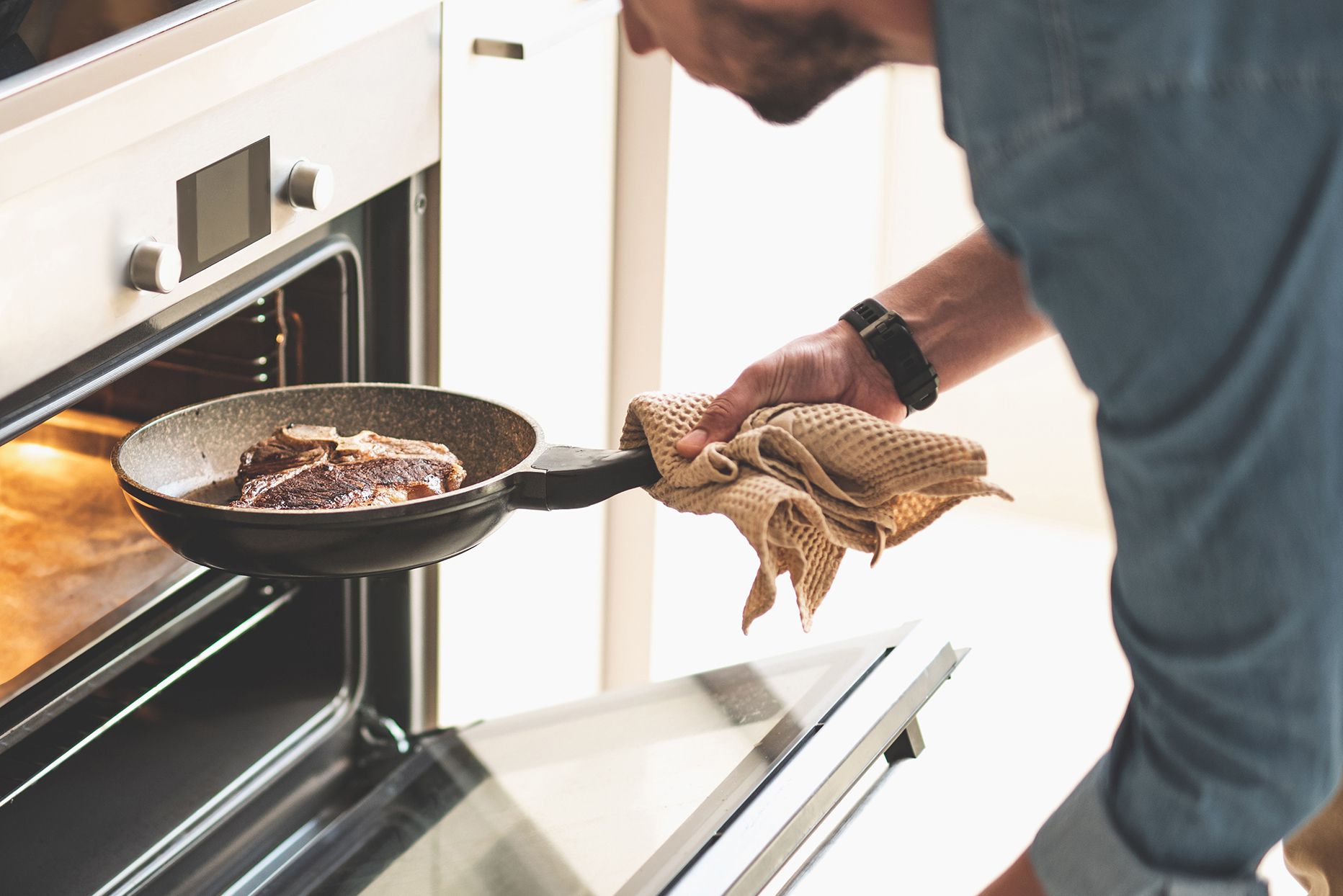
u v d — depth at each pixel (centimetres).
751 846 196
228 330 229
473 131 235
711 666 319
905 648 214
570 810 207
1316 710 168
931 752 353
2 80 186
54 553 221
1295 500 164
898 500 202
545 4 242
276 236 208
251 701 237
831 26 177
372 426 214
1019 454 467
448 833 209
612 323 282
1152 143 162
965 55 168
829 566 199
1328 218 162
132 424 236
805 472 197
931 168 441
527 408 260
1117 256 164
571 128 259
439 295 234
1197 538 166
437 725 249
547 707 221
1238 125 162
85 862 217
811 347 212
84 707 219
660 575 295
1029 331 219
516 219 249
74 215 188
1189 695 170
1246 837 172
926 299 218
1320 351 163
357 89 214
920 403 216
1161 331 164
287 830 231
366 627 238
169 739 231
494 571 261
